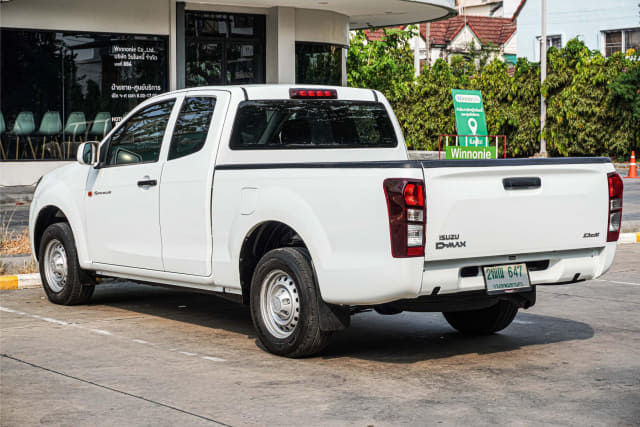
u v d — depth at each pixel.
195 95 8.22
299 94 8.29
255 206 7.23
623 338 7.91
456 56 56.28
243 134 7.93
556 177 6.94
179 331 8.27
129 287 11.07
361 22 25.88
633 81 32.03
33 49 19.11
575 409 5.64
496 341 7.83
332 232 6.63
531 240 6.84
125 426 5.30
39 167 19.31
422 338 7.98
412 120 37.28
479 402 5.80
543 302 9.83
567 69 33.53
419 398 5.90
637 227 16.03
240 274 7.49
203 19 21.42
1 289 10.64
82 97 19.73
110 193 8.80
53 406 5.72
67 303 9.57
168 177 8.13
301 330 6.91
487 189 6.57
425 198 6.29
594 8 45.03
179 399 5.89
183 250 8.00
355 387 6.20
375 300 6.45
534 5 47.69
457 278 6.57
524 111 35.09
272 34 22.00
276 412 5.58
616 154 33.41
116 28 19.89
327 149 8.46
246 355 7.24
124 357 7.14
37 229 10.00
